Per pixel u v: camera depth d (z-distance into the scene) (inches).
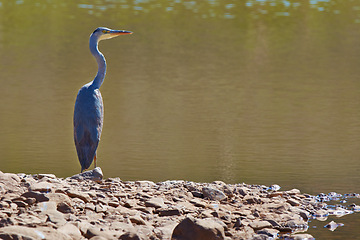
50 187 413.7
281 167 571.8
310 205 450.0
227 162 588.1
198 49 1364.4
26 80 1040.2
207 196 443.8
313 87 997.8
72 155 617.6
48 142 669.3
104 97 909.2
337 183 518.9
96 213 391.2
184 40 1478.8
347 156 613.3
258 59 1261.1
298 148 644.7
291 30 1647.4
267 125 754.2
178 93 943.7
